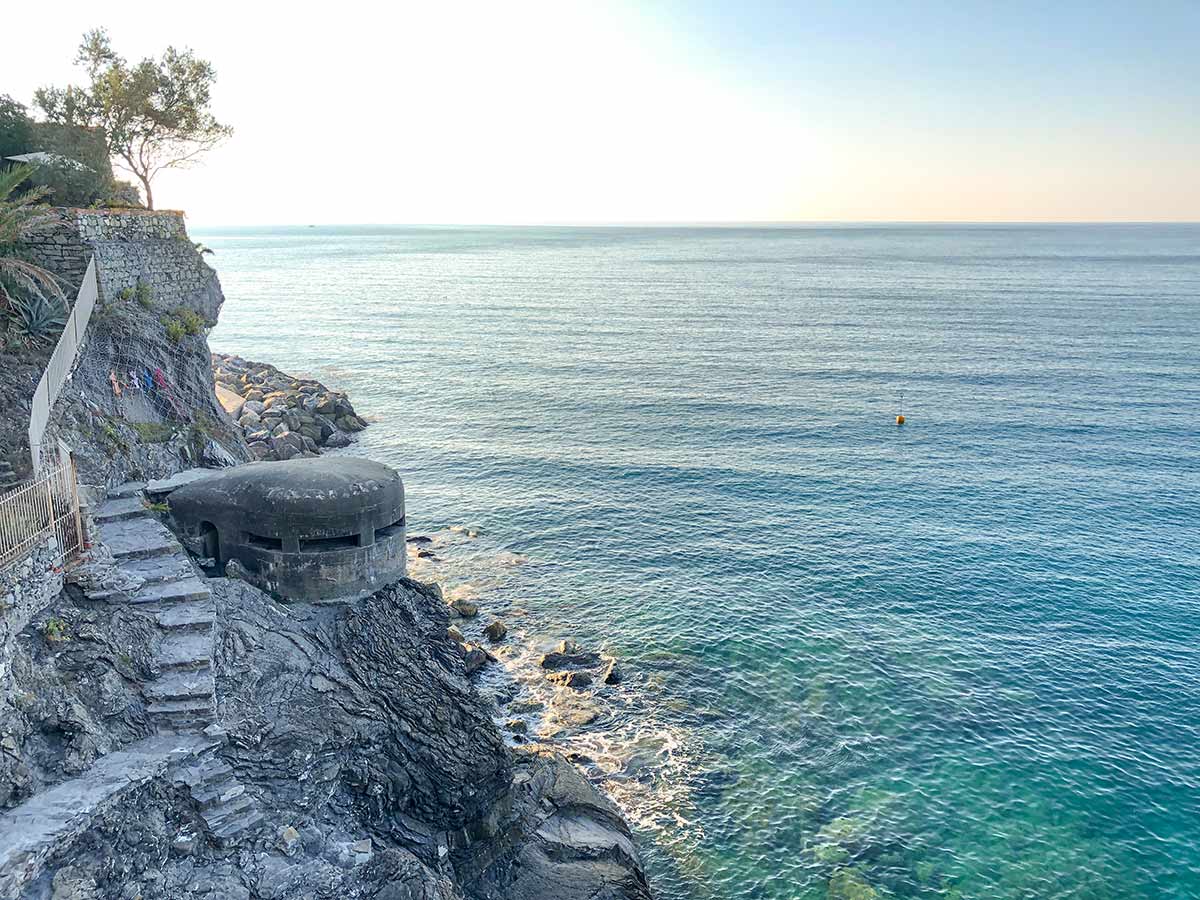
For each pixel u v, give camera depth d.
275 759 21.55
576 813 27.73
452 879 23.88
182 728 20.30
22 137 35.84
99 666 20.06
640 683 36.78
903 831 28.98
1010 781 31.25
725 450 69.88
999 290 191.50
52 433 25.20
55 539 20.62
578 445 71.25
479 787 24.92
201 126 44.16
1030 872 27.38
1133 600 44.12
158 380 32.34
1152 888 26.78
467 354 113.69
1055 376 97.25
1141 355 109.81
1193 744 33.25
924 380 96.00
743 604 43.56
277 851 19.98
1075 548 50.41
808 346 119.00
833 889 26.70
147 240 34.00
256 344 121.06
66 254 30.16
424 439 72.88
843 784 31.11
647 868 27.33
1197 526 53.62
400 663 26.08
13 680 18.06
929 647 39.75
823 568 47.75
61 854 16.17
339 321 145.00
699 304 169.50
